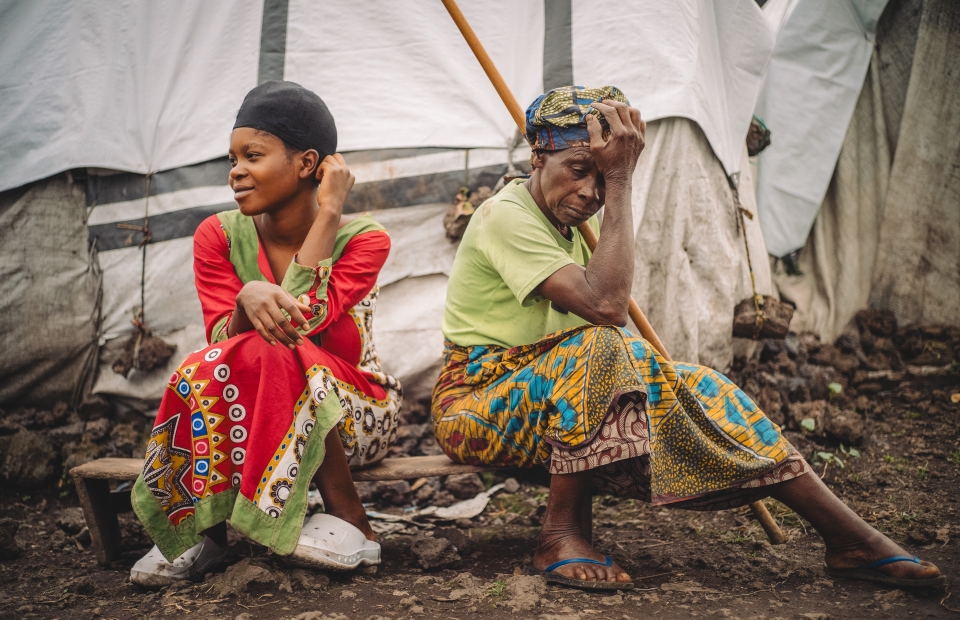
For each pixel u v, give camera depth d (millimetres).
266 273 2309
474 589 2020
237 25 3689
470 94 3598
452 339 2420
